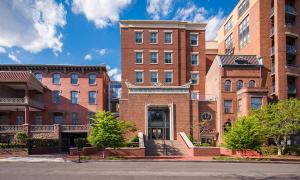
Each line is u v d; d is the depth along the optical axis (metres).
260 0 50.69
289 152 37.94
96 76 53.16
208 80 53.78
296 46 50.09
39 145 37.78
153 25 54.84
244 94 44.47
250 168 24.84
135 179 18.73
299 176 20.70
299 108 36.59
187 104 46.28
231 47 63.19
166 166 25.69
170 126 45.69
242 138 31.88
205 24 55.78
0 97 45.72
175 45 54.75
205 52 57.09
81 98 52.56
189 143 37.62
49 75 52.44
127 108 46.47
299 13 50.66
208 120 47.06
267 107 38.75
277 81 47.75
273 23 50.34
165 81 54.03
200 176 20.20
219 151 35.41
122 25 54.47
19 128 42.78
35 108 48.19
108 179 18.69
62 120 51.88
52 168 23.75
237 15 60.16
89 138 33.25
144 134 43.56
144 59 54.22
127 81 48.19
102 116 33.56
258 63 49.09
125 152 34.28
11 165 25.64
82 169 23.30
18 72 46.16
